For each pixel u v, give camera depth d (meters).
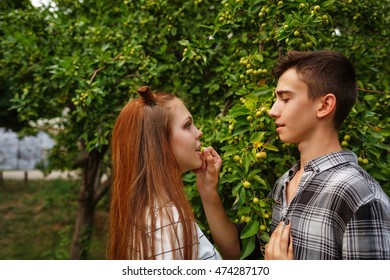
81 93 2.89
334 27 2.92
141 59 3.03
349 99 1.35
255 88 2.09
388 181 1.87
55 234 7.39
